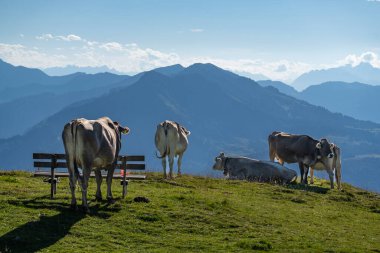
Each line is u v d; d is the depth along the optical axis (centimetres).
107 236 1708
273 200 2778
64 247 1559
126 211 2002
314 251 1770
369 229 2320
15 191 2200
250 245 1745
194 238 1792
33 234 1634
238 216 2155
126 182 2258
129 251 1588
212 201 2330
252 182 3359
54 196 2153
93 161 1870
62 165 2170
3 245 1526
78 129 1820
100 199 2136
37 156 2166
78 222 1794
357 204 2995
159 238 1759
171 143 3198
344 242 1969
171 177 3200
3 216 1773
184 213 2061
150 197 2305
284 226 2120
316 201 2925
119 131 2209
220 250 1678
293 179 3712
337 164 3562
